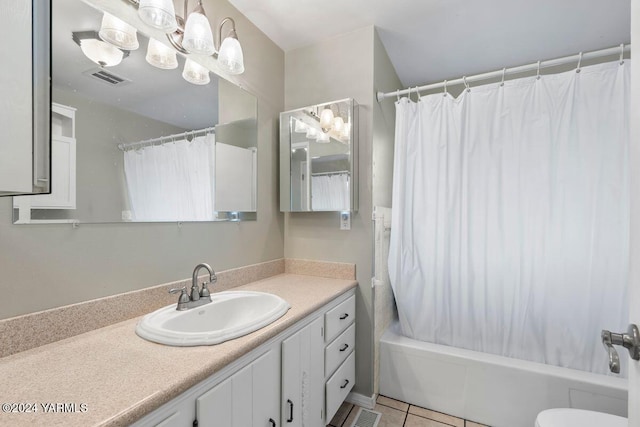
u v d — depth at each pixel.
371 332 1.88
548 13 1.81
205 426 0.82
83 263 1.05
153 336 0.96
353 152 1.88
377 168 2.01
